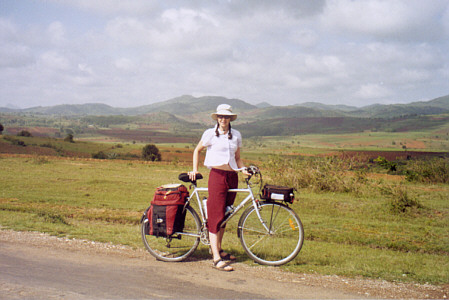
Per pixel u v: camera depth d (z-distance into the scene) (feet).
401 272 12.84
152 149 274.36
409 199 34.12
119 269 12.30
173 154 346.74
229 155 13.01
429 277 12.21
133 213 28.84
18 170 71.82
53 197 37.29
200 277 11.71
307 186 49.42
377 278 12.06
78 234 17.43
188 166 101.81
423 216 30.19
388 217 29.58
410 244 19.90
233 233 20.54
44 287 10.28
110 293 10.01
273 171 51.47
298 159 52.31
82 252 14.35
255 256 13.51
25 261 12.87
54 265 12.51
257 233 13.69
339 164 49.24
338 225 25.54
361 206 34.91
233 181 13.32
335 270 12.76
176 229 13.64
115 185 51.93
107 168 87.45
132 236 17.34
